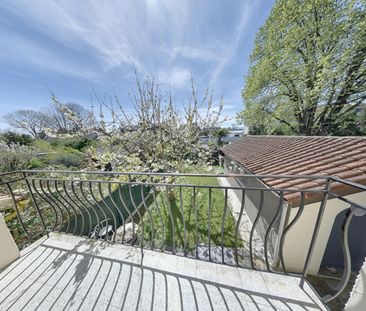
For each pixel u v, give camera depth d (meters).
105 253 1.86
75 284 1.51
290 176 1.40
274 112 11.14
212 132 5.75
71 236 2.17
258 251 3.34
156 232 3.95
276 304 1.31
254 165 4.77
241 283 1.49
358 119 9.77
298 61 9.29
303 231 2.56
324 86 7.92
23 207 3.59
